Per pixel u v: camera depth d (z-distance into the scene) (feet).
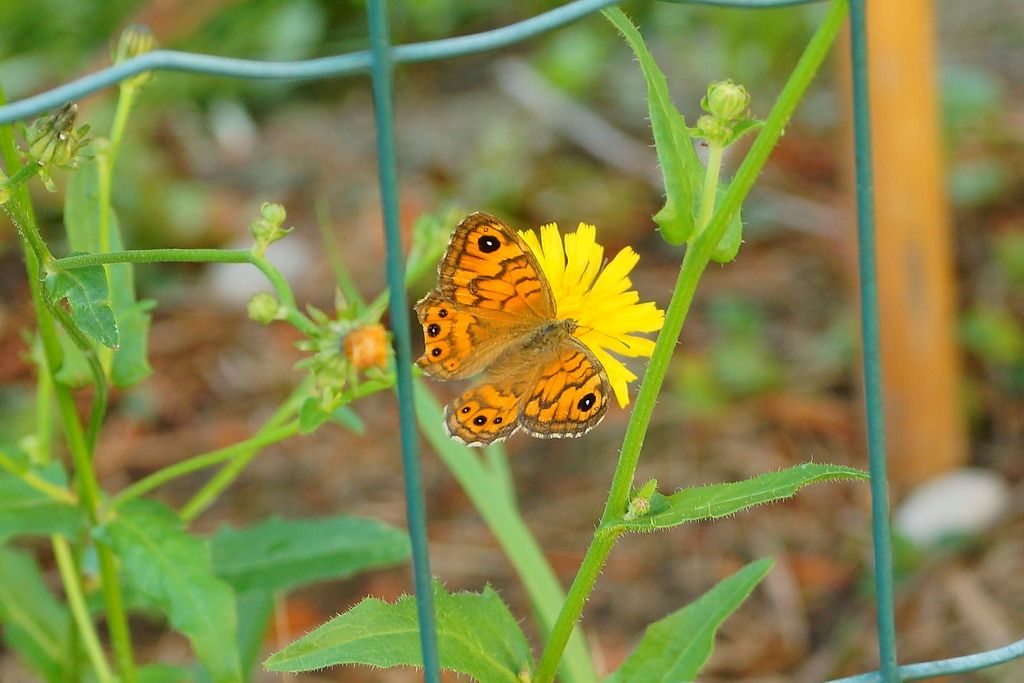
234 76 2.22
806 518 3.73
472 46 2.24
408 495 2.27
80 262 2.39
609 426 4.04
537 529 3.68
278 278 2.34
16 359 4.14
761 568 2.52
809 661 3.32
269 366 4.29
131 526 2.56
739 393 4.10
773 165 5.22
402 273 2.24
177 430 4.01
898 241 3.60
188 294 4.59
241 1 5.08
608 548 2.39
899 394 3.74
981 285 4.39
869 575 3.48
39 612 2.81
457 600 2.41
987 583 3.43
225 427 4.03
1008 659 2.40
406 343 2.25
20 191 2.43
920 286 3.63
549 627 2.67
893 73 3.47
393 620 2.37
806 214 4.91
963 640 3.30
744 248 4.79
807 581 3.53
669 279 4.62
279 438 2.59
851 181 3.72
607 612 3.44
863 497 3.77
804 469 2.35
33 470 2.61
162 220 4.67
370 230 4.90
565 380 2.41
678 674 2.49
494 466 2.80
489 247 2.41
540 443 4.00
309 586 3.51
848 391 4.11
